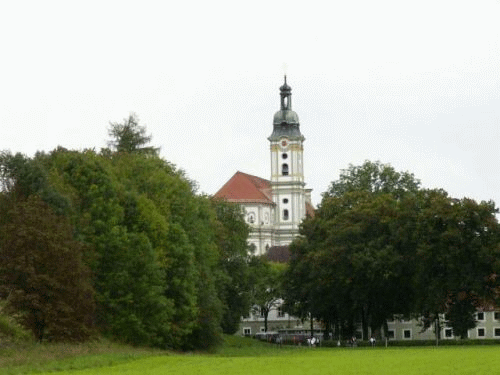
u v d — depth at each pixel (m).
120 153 110.31
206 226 116.00
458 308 120.12
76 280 81.06
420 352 86.69
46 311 79.00
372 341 129.75
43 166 90.56
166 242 95.69
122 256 89.38
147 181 103.31
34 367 62.03
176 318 97.50
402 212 126.00
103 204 90.94
